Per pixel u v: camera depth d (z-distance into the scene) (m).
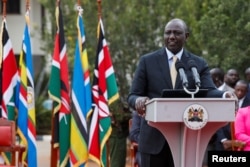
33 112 20.08
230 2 29.39
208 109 12.49
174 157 13.09
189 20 33.94
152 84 14.35
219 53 30.16
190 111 12.42
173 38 14.29
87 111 20.02
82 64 20.20
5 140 18.14
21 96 20.02
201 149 13.05
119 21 35.88
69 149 19.94
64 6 35.91
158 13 35.91
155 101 12.41
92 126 20.05
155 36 36.03
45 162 34.44
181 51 14.47
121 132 24.78
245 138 19.33
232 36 29.69
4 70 20.12
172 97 13.18
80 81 20.11
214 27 29.91
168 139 13.07
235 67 29.41
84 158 19.88
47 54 39.56
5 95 20.05
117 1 35.94
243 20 29.22
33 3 55.62
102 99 20.28
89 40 34.69
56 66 20.02
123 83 35.72
